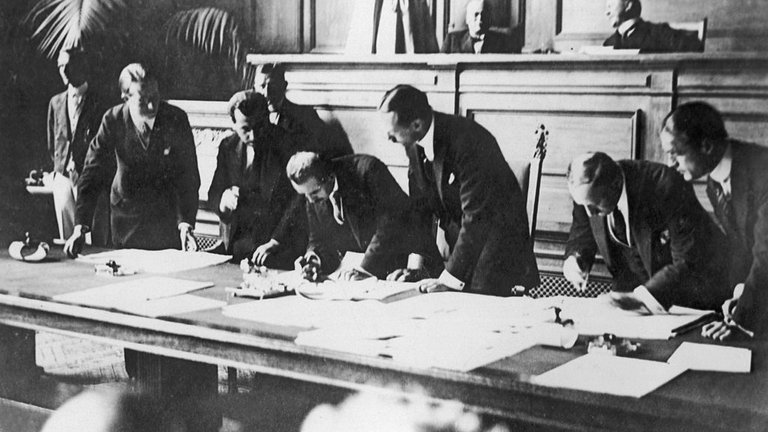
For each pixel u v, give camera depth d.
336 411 3.89
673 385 2.31
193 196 4.47
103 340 3.19
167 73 4.47
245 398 4.14
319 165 4.10
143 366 4.01
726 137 3.32
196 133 4.43
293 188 4.17
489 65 3.77
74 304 3.28
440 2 3.90
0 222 4.89
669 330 2.81
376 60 4.01
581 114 3.61
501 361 2.54
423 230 3.93
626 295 3.33
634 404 2.22
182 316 3.09
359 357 2.65
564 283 3.65
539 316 3.02
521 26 3.76
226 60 4.38
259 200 4.27
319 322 3.00
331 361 2.70
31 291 3.48
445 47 3.91
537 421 2.38
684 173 3.39
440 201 3.90
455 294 3.43
